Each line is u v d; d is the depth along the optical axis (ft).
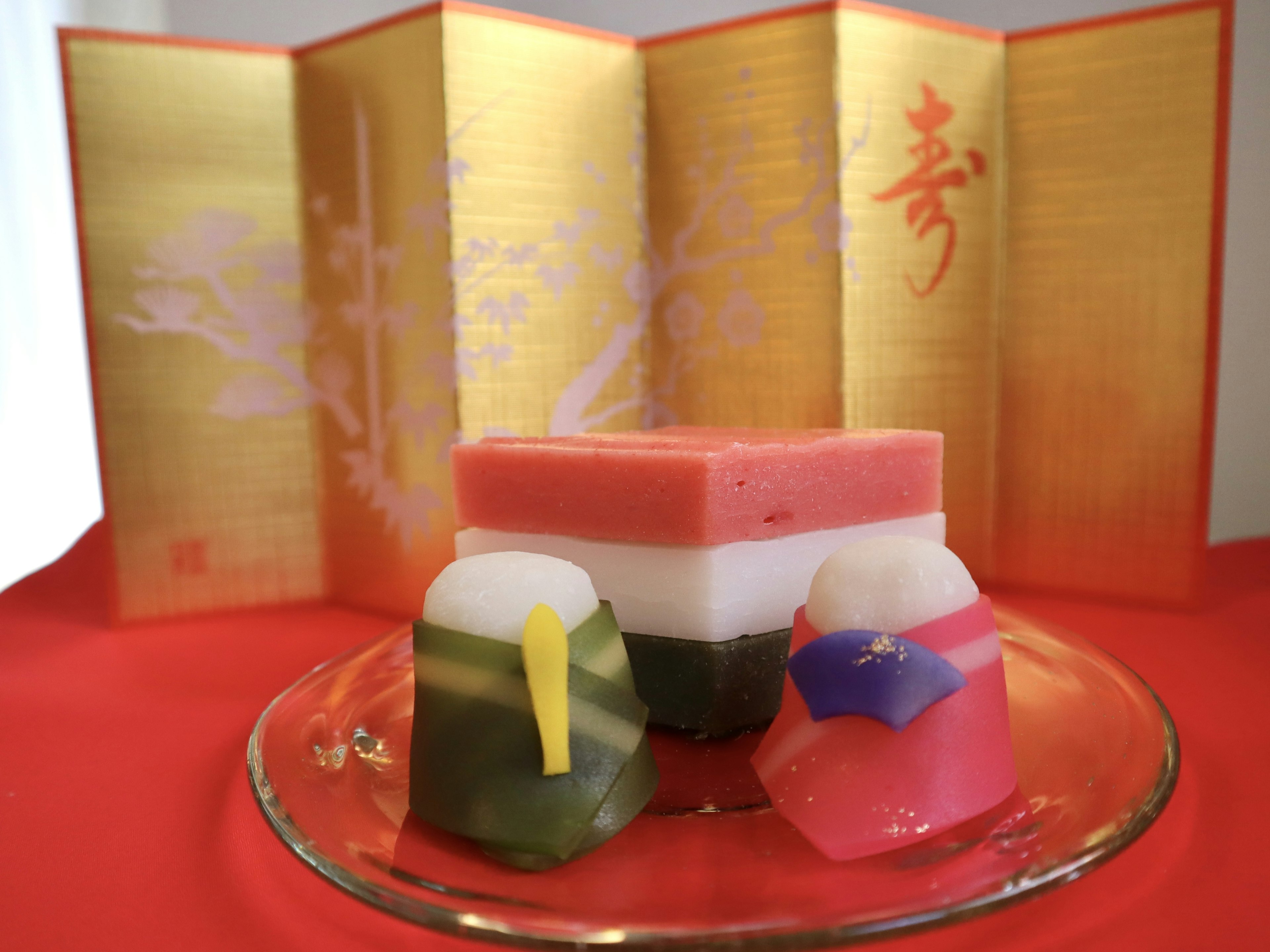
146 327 0.91
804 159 0.86
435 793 0.51
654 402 0.98
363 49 0.87
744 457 0.62
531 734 0.50
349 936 0.46
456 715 0.51
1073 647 0.72
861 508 0.68
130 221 0.90
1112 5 1.18
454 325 0.84
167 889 0.50
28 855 0.53
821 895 0.44
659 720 0.64
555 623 0.51
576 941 0.41
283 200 0.94
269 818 0.51
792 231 0.88
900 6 1.26
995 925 0.46
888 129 0.87
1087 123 0.90
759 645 0.64
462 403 0.85
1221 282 0.86
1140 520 0.91
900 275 0.89
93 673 0.82
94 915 0.48
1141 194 0.88
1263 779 0.59
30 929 0.47
